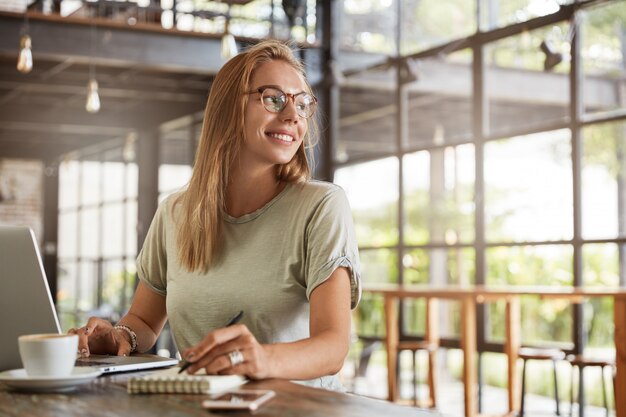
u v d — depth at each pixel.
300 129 1.74
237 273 1.74
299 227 1.71
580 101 6.41
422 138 8.32
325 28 8.36
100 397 1.29
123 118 10.62
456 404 7.02
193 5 8.12
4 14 7.15
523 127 6.80
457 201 7.55
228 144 1.76
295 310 1.73
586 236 6.50
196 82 8.88
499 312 7.10
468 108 8.41
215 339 1.37
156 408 1.19
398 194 7.91
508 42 7.11
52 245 14.59
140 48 7.61
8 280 1.64
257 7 8.21
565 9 6.47
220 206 1.78
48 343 1.34
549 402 7.14
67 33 7.37
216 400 1.19
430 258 7.99
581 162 6.40
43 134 13.06
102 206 12.85
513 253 6.97
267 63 1.74
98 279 13.03
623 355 4.73
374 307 8.20
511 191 7.09
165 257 1.95
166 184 10.73
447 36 7.58
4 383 1.35
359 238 8.34
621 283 6.18
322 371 1.50
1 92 9.45
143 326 1.94
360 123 8.57
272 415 1.12
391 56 7.97
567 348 6.46
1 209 14.42
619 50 7.15
